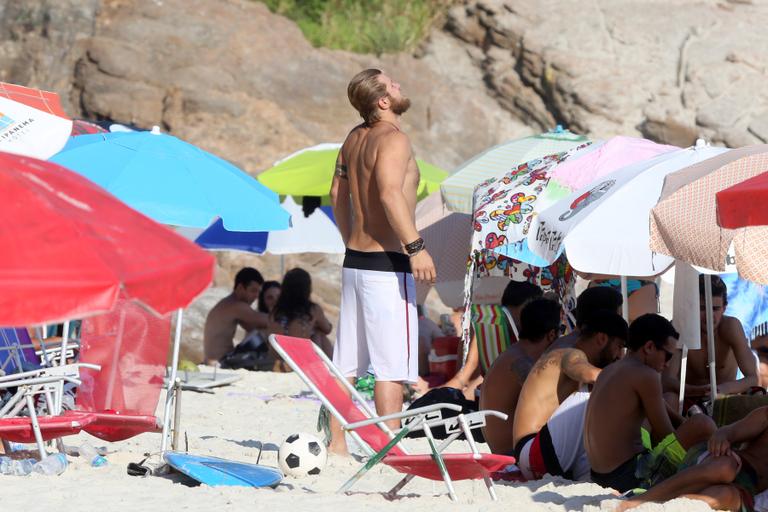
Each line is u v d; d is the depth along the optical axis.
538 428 24.73
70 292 13.36
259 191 28.03
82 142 28.64
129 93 80.19
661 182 24.62
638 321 22.47
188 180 26.72
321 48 88.12
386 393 25.16
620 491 22.16
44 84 81.31
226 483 22.00
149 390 25.41
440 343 41.25
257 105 81.25
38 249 13.65
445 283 43.22
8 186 14.28
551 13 89.81
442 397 32.06
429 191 48.78
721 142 84.56
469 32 91.31
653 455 21.75
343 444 26.55
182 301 14.41
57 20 82.00
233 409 37.25
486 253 37.66
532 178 30.80
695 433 21.25
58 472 22.83
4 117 24.98
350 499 21.08
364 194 25.20
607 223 24.02
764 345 31.89
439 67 90.75
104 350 25.30
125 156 26.78
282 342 22.03
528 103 88.69
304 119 82.31
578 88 86.81
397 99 25.62
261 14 86.94
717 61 86.56
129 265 13.86
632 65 87.62
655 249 20.62
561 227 24.78
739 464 19.38
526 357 26.59
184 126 79.56
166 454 23.59
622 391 22.11
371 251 25.22
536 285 35.84
